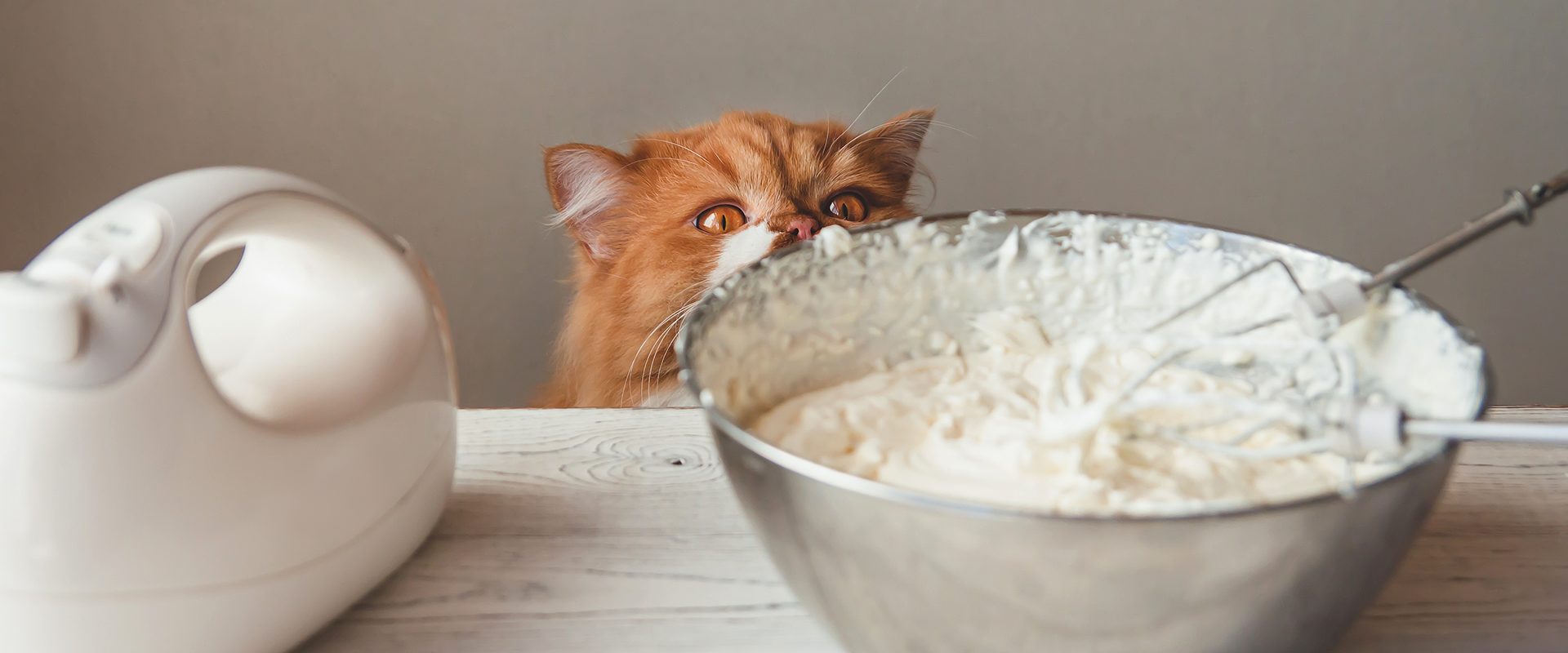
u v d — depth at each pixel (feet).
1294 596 1.18
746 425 1.90
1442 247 1.55
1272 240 1.95
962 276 2.18
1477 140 5.80
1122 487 1.57
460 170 5.43
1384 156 5.81
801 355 2.05
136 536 1.27
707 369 1.65
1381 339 1.74
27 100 5.08
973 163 5.66
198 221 1.37
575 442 2.26
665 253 4.32
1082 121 5.61
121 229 1.32
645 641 1.62
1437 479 1.20
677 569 1.80
